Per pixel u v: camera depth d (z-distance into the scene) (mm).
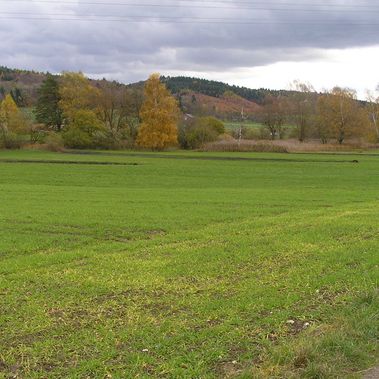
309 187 35125
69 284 9609
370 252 12016
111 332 6809
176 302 8227
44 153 79938
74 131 94500
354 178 42594
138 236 16109
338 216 19031
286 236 14578
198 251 12680
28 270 10984
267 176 44844
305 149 87750
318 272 10102
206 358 5906
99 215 20328
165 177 43938
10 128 97375
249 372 5410
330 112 112375
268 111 118312
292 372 5418
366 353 5910
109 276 10188
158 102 96625
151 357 5980
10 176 43312
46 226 17859
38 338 6707
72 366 5793
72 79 110750
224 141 96250
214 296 8555
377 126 116250
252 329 6840
